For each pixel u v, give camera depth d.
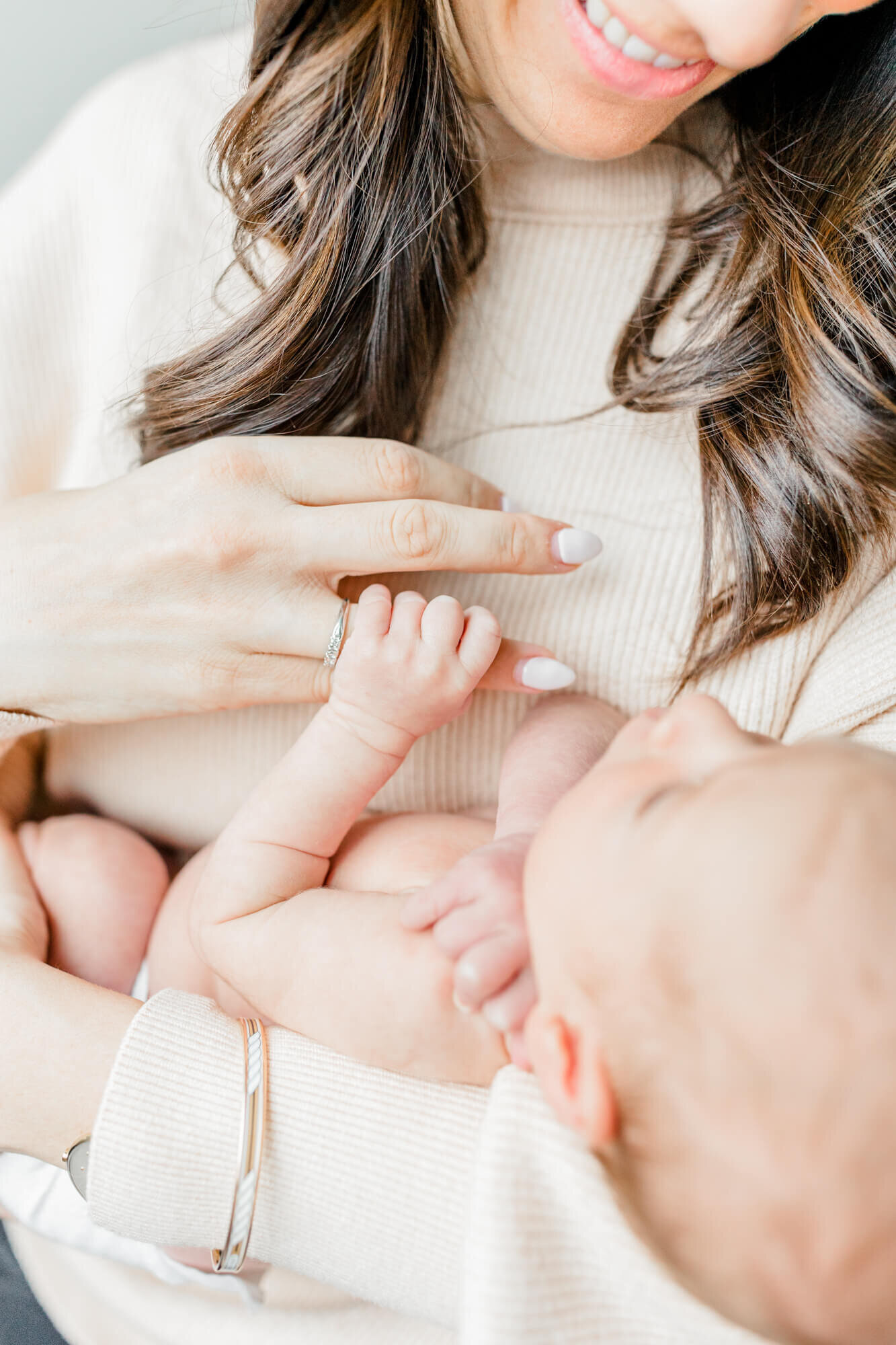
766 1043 0.47
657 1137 0.50
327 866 0.80
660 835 0.52
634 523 0.86
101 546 0.78
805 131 0.76
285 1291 0.89
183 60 0.94
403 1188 0.65
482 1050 0.65
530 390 0.87
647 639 0.87
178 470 0.77
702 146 0.85
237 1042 0.70
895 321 0.75
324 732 0.77
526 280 0.85
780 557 0.79
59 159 0.96
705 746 0.57
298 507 0.75
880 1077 0.46
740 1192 0.48
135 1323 0.95
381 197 0.76
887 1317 0.49
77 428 1.02
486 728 0.91
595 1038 0.52
